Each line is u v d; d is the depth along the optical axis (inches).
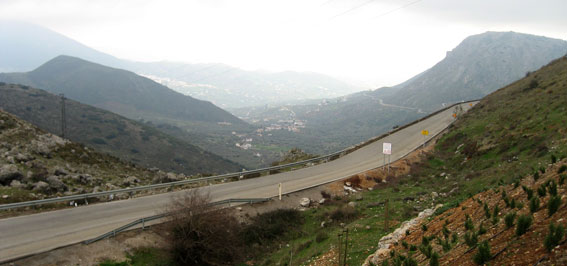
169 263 727.1
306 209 1067.3
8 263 613.3
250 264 776.3
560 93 1496.1
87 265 661.3
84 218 851.4
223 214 804.6
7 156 1141.1
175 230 736.3
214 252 752.3
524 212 417.1
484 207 475.2
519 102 1753.2
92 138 4879.4
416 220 672.4
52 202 876.0
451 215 581.0
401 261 439.2
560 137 1056.8
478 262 334.3
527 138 1212.5
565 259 269.1
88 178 1189.7
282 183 1289.4
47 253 658.8
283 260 720.3
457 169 1337.4
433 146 1753.2
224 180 1353.3
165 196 1083.9
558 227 289.7
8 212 837.2
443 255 409.7
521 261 299.4
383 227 741.3
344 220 909.8
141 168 1742.1
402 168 1461.6
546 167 640.4
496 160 1190.3
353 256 591.2
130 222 838.5
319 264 605.6
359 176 1323.8
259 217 965.8
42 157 1286.9
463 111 2637.8
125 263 691.4
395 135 2199.8
